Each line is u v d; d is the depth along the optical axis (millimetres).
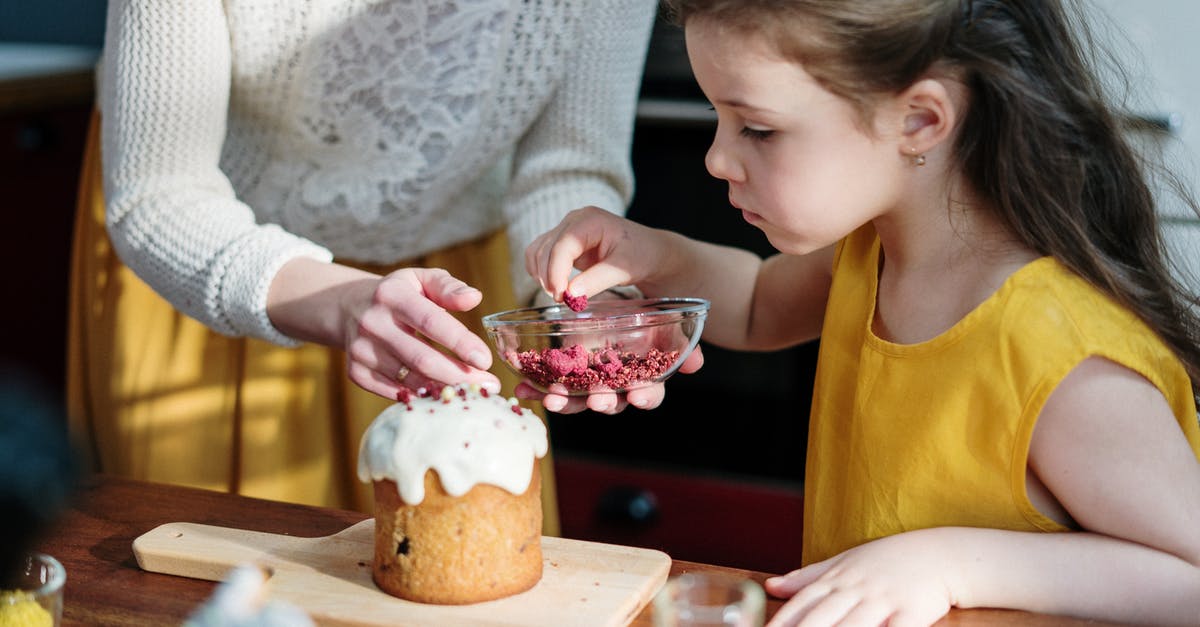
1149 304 1047
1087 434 982
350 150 1456
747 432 2660
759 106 993
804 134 1003
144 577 1042
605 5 1454
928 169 1062
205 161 1389
